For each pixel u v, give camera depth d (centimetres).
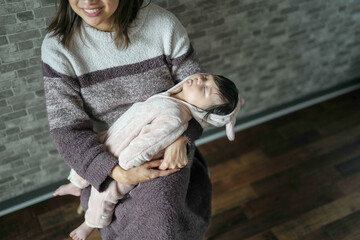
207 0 144
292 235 159
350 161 187
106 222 116
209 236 159
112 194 108
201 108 106
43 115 144
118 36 105
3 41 121
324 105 213
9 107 136
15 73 129
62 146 106
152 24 110
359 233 160
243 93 187
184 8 141
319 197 172
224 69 172
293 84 198
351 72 211
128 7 103
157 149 101
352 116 208
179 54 117
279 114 206
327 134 199
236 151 190
